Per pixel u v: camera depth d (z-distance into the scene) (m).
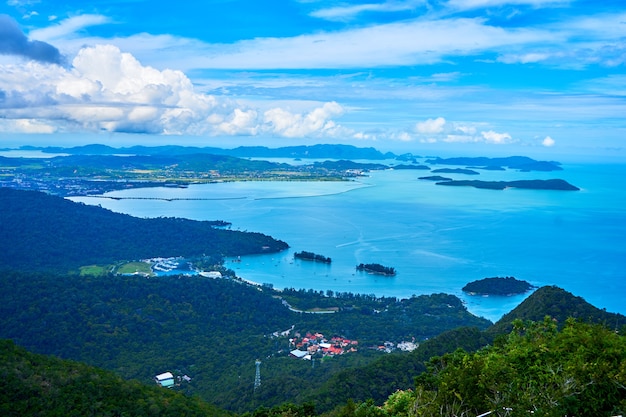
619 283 152.38
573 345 31.72
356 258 185.25
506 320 80.81
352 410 35.22
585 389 27.05
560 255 190.25
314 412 42.88
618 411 26.08
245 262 179.38
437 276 161.38
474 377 29.34
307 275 162.88
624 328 38.41
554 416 25.41
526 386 29.17
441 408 28.78
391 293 144.12
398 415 32.56
